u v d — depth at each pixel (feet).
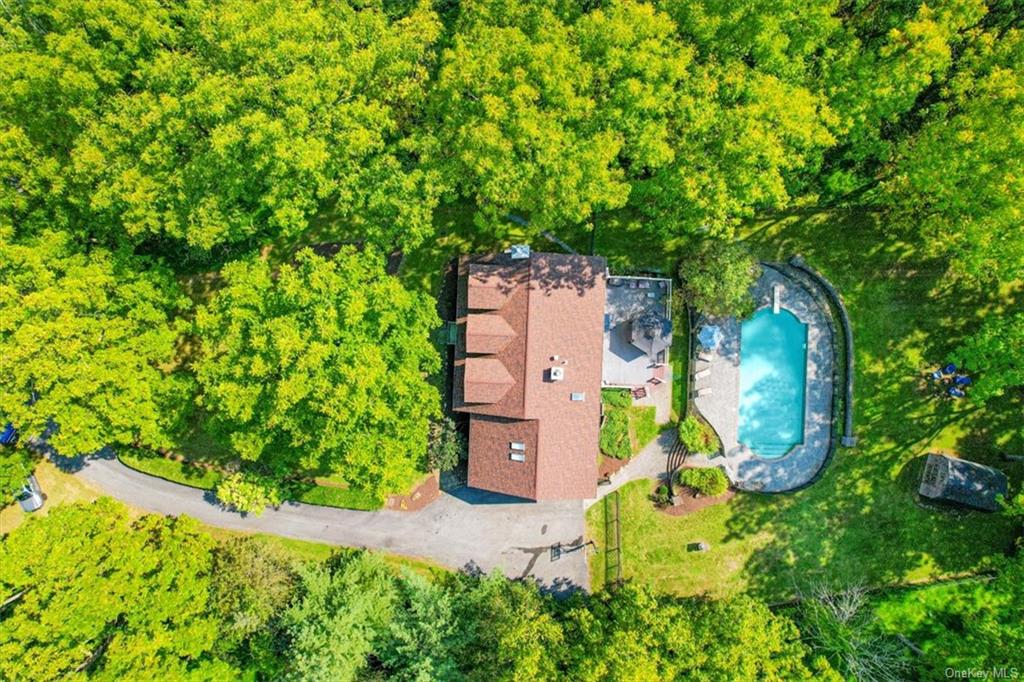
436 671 114.01
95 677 103.45
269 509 136.15
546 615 117.70
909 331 134.21
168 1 106.32
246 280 106.93
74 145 105.81
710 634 112.98
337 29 102.73
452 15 118.32
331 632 113.09
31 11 103.40
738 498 135.33
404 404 110.32
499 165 97.96
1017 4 107.76
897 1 104.99
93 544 108.68
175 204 106.01
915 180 109.40
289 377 100.01
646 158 97.86
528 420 120.57
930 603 132.46
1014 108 97.30
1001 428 133.69
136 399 110.22
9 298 100.83
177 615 112.37
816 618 121.08
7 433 131.85
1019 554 122.21
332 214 132.98
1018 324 116.67
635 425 135.23
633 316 133.18
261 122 96.84
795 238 133.90
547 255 121.08
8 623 100.78
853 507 135.33
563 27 97.66
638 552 135.54
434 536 136.26
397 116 112.06
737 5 96.02
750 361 136.26
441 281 132.77
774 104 96.07
